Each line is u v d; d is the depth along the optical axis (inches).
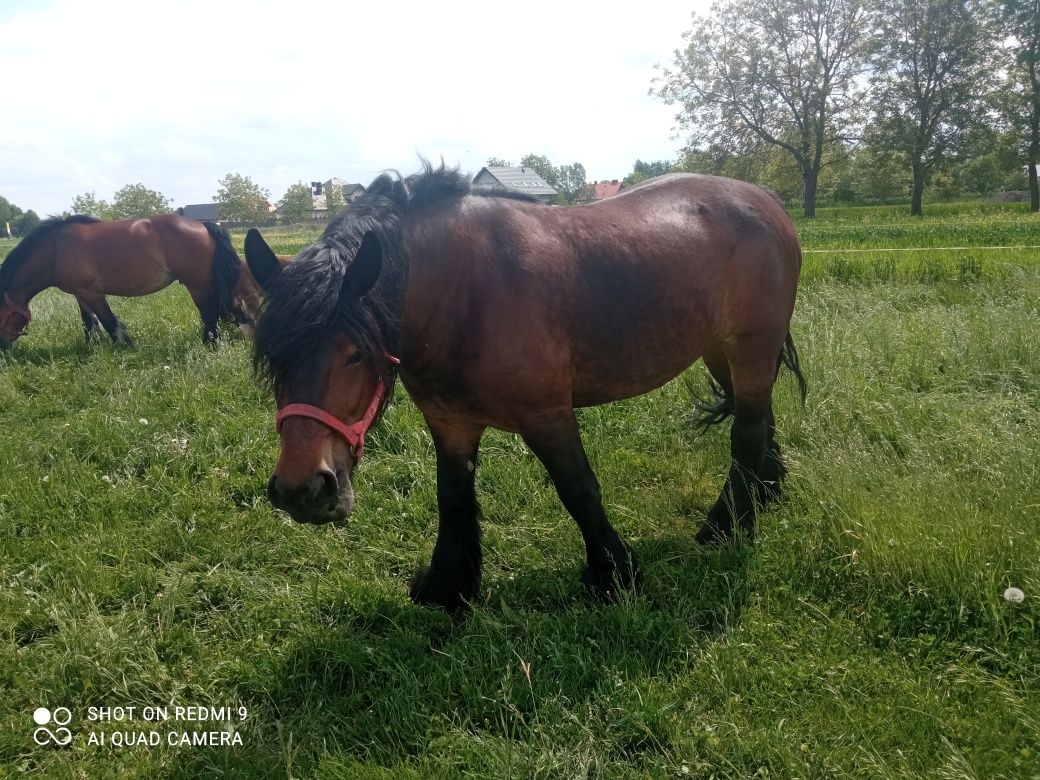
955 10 1598.2
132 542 140.5
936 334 223.5
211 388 222.5
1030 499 119.3
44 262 304.5
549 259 106.0
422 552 138.5
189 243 302.7
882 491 126.7
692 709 90.5
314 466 81.5
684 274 120.5
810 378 191.8
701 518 147.9
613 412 194.1
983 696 89.4
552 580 124.8
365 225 93.3
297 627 114.9
